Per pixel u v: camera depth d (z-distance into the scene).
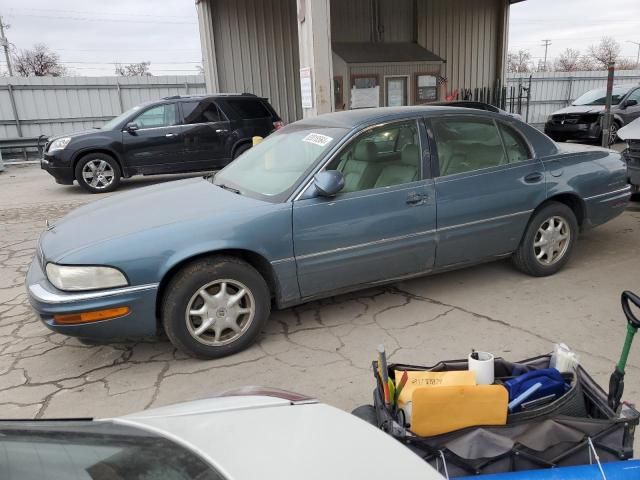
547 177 4.30
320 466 1.41
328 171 3.47
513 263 4.67
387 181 3.75
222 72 13.91
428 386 2.08
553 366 2.39
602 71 22.23
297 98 14.79
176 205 3.61
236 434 1.54
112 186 9.95
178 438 1.47
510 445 1.92
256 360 3.42
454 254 4.04
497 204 4.09
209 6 13.36
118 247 3.10
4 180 12.55
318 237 3.51
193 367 3.38
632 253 5.20
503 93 17.00
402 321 3.89
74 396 3.10
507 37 16.69
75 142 9.63
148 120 9.99
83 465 1.30
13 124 17.08
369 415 2.27
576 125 14.33
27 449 1.35
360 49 14.71
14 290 4.86
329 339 3.66
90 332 3.10
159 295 3.29
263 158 4.14
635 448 2.43
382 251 3.73
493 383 2.25
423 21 15.62
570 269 4.81
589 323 3.75
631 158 6.00
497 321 3.83
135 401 3.02
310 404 1.83
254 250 3.34
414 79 15.04
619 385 2.09
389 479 1.40
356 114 4.02
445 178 3.90
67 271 3.04
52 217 7.84
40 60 39.97
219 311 3.36
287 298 3.56
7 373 3.39
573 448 1.95
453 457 1.92
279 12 14.12
